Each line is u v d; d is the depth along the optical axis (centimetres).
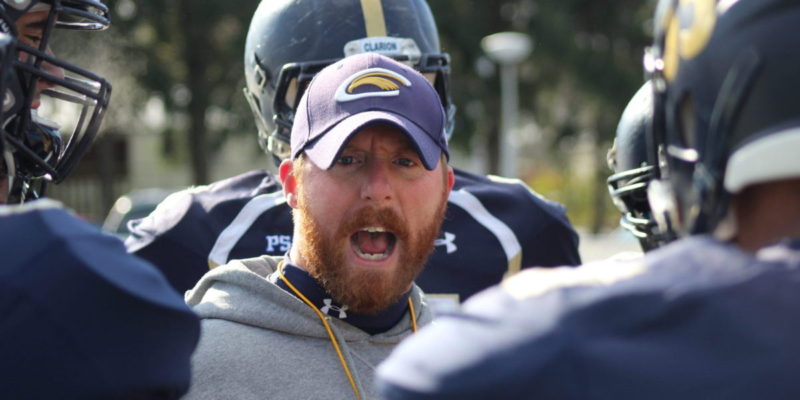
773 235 306
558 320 293
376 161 562
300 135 578
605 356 285
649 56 374
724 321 283
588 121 5753
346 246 571
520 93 5284
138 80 4262
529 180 7656
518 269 906
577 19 5281
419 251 586
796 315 280
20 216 359
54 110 2277
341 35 841
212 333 576
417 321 630
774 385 273
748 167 305
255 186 898
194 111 4403
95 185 5700
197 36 4278
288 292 592
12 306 339
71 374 343
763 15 308
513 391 286
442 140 588
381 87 565
